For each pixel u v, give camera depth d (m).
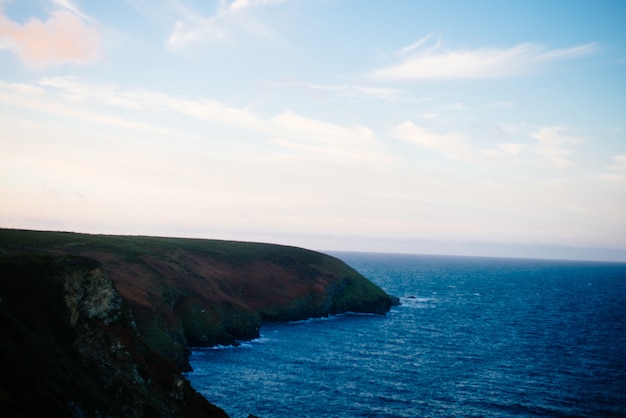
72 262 37.91
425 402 54.72
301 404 52.50
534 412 52.34
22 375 23.42
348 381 62.34
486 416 50.69
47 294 33.56
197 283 97.75
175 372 41.72
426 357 78.19
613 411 53.25
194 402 40.50
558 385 62.78
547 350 85.62
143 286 78.94
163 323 69.25
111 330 38.03
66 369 28.64
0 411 19.27
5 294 31.67
